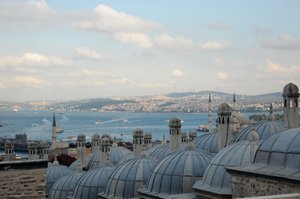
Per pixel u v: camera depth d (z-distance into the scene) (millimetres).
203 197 35344
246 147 35000
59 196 56656
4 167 33406
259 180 28219
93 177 51500
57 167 65375
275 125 48438
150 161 46531
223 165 34781
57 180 60469
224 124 45500
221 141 45562
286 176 26172
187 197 36500
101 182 50844
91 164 64938
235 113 71438
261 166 29094
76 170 65312
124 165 46906
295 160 26953
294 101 40031
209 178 35312
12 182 33594
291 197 22812
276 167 27922
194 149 41188
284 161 27656
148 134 69125
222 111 45469
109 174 50031
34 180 34250
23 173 33969
